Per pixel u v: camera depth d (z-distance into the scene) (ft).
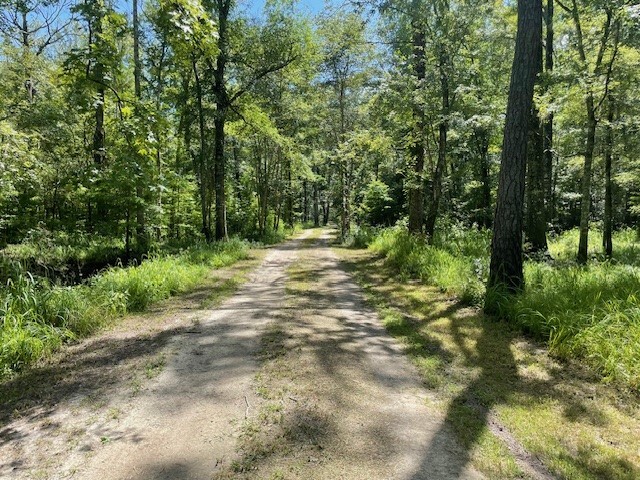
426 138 44.16
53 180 48.55
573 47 41.60
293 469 8.55
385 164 62.54
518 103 20.83
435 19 40.09
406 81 39.91
